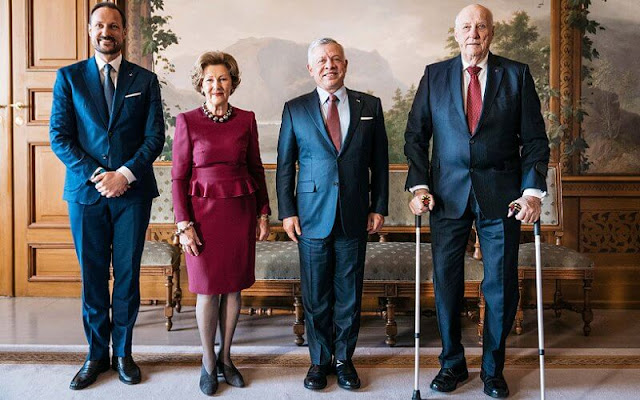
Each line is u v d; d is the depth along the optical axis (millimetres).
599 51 4078
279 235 4086
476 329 3617
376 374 2781
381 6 4117
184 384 2629
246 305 4047
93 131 2564
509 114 2482
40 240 4211
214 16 4160
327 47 2506
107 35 2533
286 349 3160
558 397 2518
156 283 4117
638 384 2668
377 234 4055
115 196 2514
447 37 4105
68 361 2912
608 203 4105
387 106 4137
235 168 2561
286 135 2635
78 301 4121
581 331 3557
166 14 4160
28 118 4195
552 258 3449
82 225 2566
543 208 3881
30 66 4195
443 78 2572
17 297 4219
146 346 3158
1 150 4219
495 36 4090
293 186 2666
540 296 2439
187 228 2484
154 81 2697
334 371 2750
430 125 2639
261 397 2490
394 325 3244
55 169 4215
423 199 2488
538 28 4074
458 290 2600
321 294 2609
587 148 4098
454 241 2562
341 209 2506
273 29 4160
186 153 2527
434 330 3574
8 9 4180
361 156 2551
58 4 4184
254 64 4164
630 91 4086
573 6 4059
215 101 2512
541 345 2420
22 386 2588
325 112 2584
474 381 2695
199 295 2539
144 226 2666
